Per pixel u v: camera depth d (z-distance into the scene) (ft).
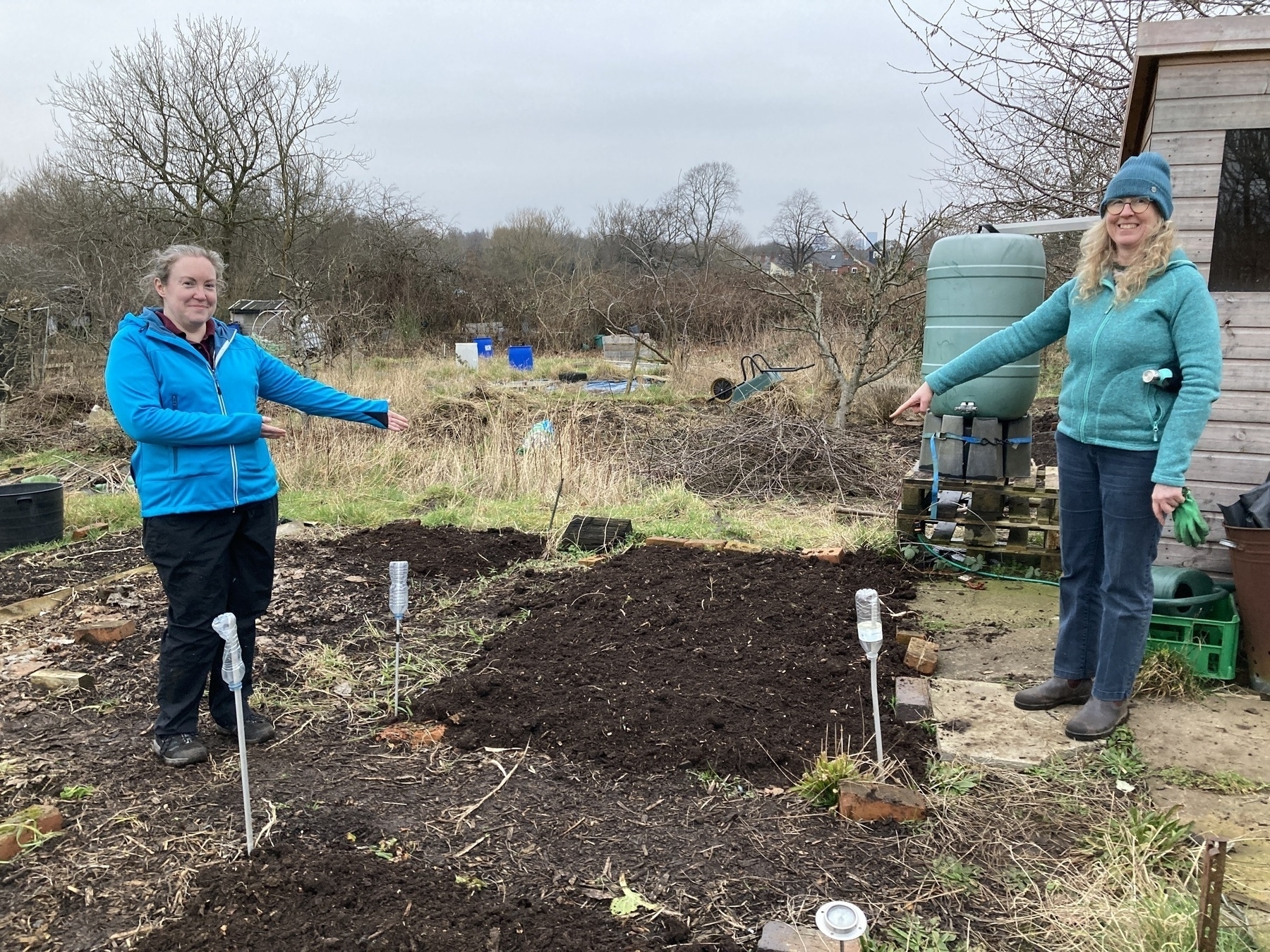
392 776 10.03
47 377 41.88
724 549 18.78
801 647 13.28
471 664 13.17
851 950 6.98
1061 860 8.39
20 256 55.01
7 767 10.18
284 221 73.97
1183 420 9.57
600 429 33.71
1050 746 10.49
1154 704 11.49
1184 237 12.94
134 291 48.37
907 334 41.01
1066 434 10.87
